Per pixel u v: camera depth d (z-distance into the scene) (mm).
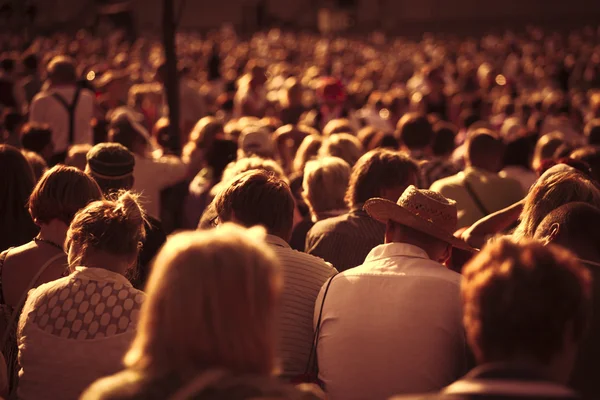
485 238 5586
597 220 4004
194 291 2387
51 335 3896
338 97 15258
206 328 2383
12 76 17953
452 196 7324
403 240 4516
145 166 8617
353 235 5602
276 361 2527
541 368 2367
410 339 4203
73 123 11258
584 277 2617
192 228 8828
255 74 17156
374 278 4352
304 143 9125
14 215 6102
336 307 4359
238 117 18172
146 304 2453
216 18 71625
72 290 3959
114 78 13516
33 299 4035
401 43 63219
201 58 39375
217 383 2346
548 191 4637
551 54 44969
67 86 11328
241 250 2445
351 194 5781
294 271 4621
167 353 2396
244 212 4660
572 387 3660
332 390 4309
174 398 2330
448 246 4699
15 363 4793
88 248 4043
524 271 2488
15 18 33688
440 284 4273
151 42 52188
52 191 4949
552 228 4047
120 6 47562
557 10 67500
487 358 2482
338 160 6602
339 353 4297
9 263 4941
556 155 8742
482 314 2473
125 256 4086
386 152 5812
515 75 38156
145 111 15680
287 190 4750
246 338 2398
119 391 2369
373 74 30422
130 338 3867
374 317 4262
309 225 6633
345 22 69312
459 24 69500
